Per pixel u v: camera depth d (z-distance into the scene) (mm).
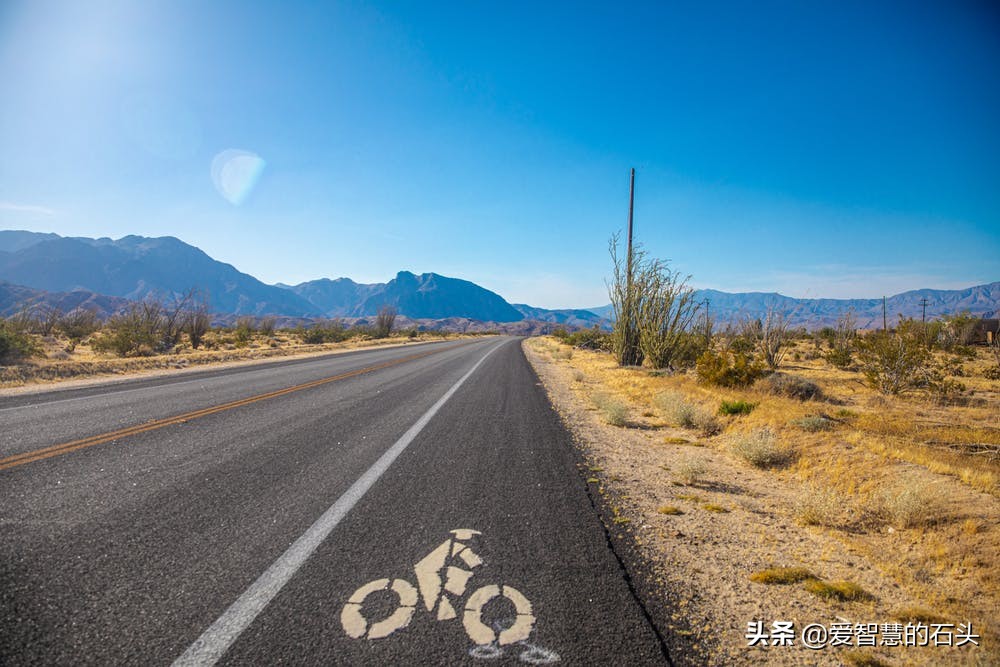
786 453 6078
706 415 8047
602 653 2141
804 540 3668
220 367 16141
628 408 9609
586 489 4520
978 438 7176
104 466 4707
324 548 3066
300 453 5410
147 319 24062
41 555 2855
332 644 2117
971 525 3791
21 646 2033
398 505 3895
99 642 2080
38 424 6555
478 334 87625
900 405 11242
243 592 2520
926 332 23672
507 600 2535
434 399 9852
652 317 18609
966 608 2771
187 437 5992
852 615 2648
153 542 3084
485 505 3963
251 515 3592
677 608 2576
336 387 11258
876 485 4859
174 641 2104
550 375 16094
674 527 3740
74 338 26109
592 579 2811
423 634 2211
